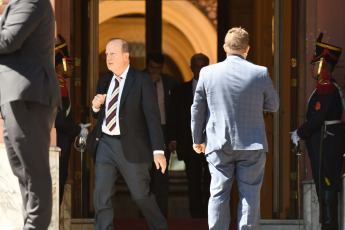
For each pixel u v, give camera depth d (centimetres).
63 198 2089
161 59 2444
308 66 2069
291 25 2122
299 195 2033
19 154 1331
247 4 3102
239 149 1548
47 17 1345
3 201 1656
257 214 1562
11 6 1316
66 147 1944
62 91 1920
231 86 1565
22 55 1334
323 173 1891
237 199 2483
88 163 2206
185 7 4084
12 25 1295
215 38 4084
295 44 2105
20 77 1315
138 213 2858
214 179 1572
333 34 2023
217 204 1565
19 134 1321
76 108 2189
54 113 1377
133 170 1811
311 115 1909
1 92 1323
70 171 2138
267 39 2403
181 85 2444
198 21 4084
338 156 1897
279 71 2162
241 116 1559
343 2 2017
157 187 2339
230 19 3100
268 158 2234
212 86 1573
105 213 1817
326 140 1895
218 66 1588
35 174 1338
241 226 1546
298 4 2088
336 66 1980
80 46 2200
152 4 3375
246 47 1608
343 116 1958
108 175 1817
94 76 2223
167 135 2425
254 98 1567
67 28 2127
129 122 1805
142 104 1819
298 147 1927
